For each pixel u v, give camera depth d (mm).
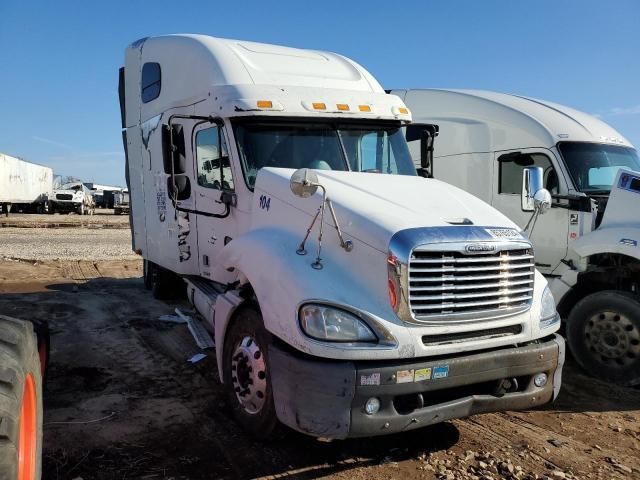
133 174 9039
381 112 5859
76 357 6230
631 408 5434
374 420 3539
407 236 3734
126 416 4711
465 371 3771
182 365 6031
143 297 9609
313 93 5668
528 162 8070
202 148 6102
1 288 10117
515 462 4199
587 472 4113
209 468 3936
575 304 6652
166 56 7164
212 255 6059
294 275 3855
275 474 3891
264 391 4164
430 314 3723
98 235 22109
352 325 3613
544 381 4195
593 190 7672
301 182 4012
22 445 2799
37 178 37156
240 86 5488
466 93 9031
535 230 7762
